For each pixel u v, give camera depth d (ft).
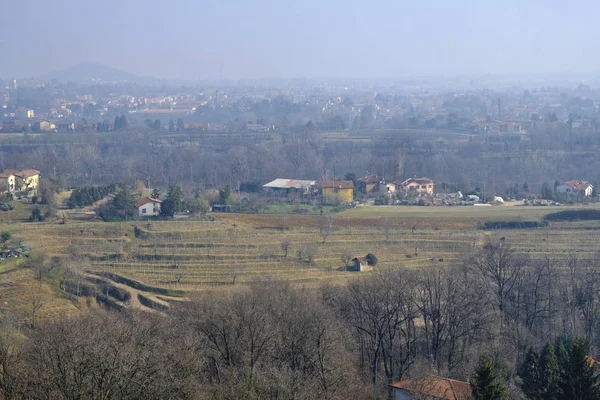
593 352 479.41
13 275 627.87
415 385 359.46
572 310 547.08
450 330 474.90
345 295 517.14
